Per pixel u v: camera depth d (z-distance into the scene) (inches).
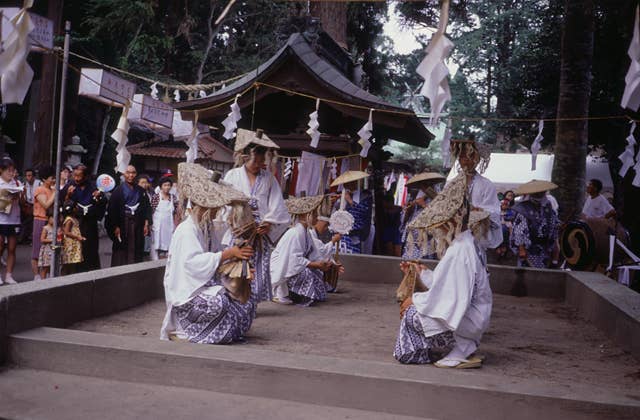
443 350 212.1
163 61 1071.0
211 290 212.8
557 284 349.1
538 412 158.6
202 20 1099.3
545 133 893.8
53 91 660.1
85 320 243.3
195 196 209.9
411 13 605.9
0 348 194.7
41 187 384.2
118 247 392.2
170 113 406.9
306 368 173.8
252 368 177.0
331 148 453.1
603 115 779.4
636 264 386.9
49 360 193.3
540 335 255.8
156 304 285.3
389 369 174.9
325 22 670.5
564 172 603.8
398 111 393.7
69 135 797.9
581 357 221.5
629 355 224.5
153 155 983.6
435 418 164.9
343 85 413.1
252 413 165.2
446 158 313.0
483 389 161.8
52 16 651.5
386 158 614.9
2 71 157.5
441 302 189.5
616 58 741.3
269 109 469.1
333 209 430.3
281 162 465.7
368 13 877.8
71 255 343.6
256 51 1202.6
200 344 193.9
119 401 171.2
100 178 361.1
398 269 376.8
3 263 479.5
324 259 321.4
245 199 213.6
